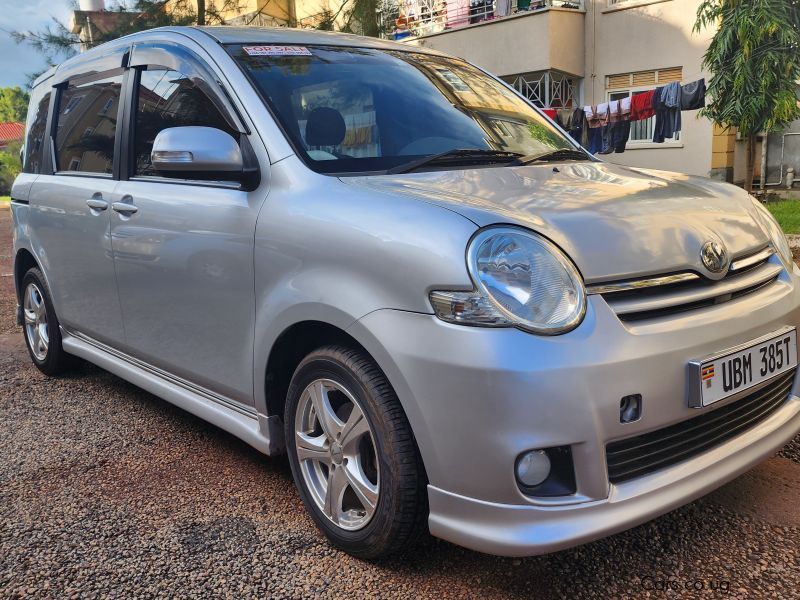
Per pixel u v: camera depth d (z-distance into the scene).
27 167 4.52
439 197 2.20
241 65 2.84
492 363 1.87
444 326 1.94
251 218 2.56
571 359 1.89
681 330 2.07
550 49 13.04
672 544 2.39
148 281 3.12
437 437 1.98
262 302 2.51
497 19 13.67
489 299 1.91
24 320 4.66
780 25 8.60
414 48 3.57
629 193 2.45
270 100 2.71
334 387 2.35
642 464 2.08
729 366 2.15
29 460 3.26
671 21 12.40
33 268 4.36
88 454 3.30
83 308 3.79
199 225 2.77
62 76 4.23
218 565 2.37
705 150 12.54
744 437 2.30
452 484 2.00
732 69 9.22
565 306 1.93
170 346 3.10
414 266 2.01
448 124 3.00
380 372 2.17
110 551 2.47
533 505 1.93
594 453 1.92
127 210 3.19
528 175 2.58
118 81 3.52
